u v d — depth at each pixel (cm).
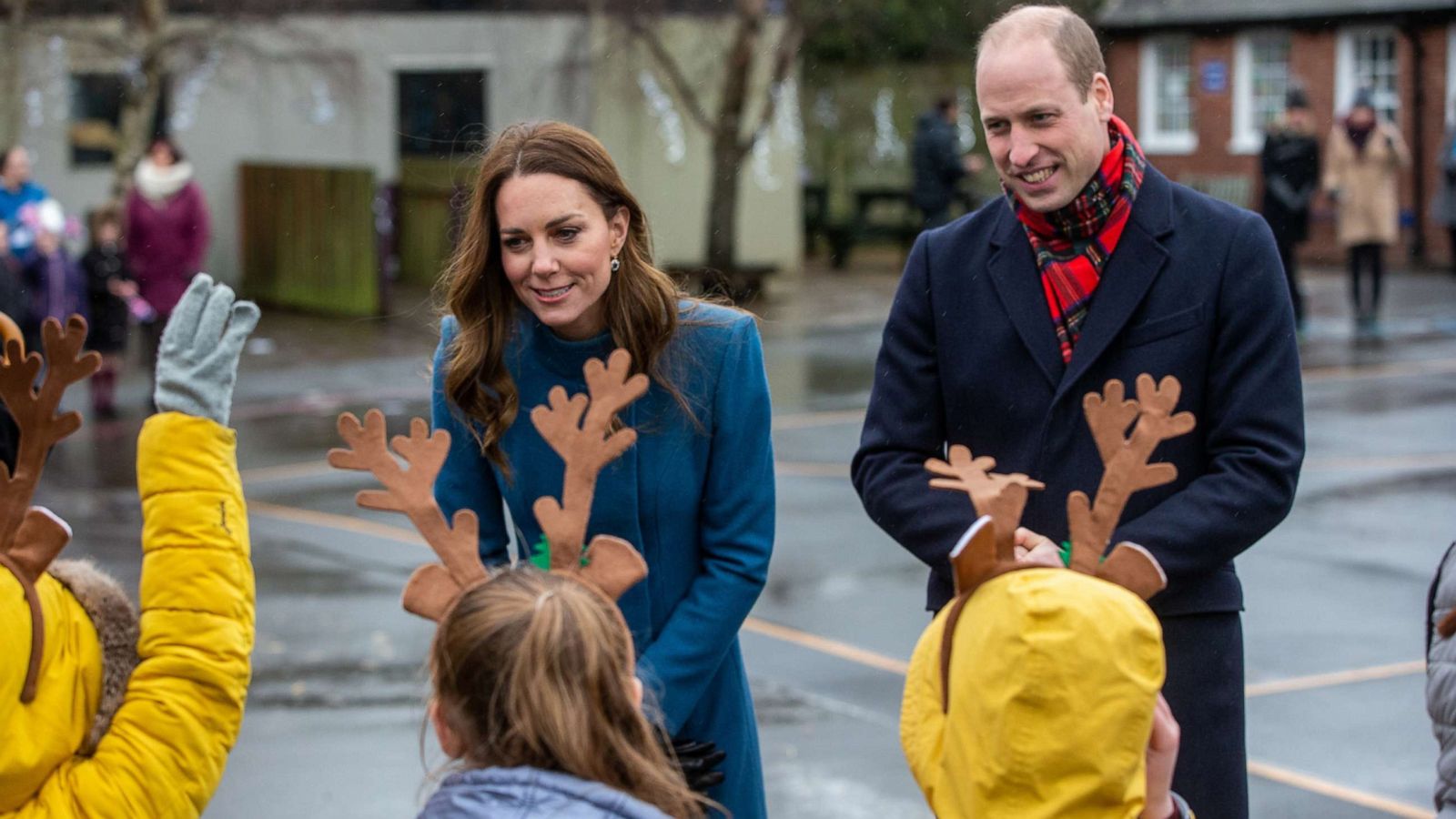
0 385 244
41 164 1959
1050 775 218
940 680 234
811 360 1589
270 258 2073
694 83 2164
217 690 254
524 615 217
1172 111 2691
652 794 224
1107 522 240
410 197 2183
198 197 1498
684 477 320
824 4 2089
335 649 692
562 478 318
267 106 2098
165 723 250
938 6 2525
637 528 319
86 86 1992
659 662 312
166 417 259
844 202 2756
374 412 249
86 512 988
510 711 215
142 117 1781
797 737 579
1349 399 1302
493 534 331
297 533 922
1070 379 324
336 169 1947
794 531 902
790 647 691
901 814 510
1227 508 312
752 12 1964
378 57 2117
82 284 1320
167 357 261
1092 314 326
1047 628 218
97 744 250
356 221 1925
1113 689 217
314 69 2080
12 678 239
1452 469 1039
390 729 591
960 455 247
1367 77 2502
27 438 245
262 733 586
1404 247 2447
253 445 1210
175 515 256
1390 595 757
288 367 1598
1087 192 324
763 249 2297
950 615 233
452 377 317
